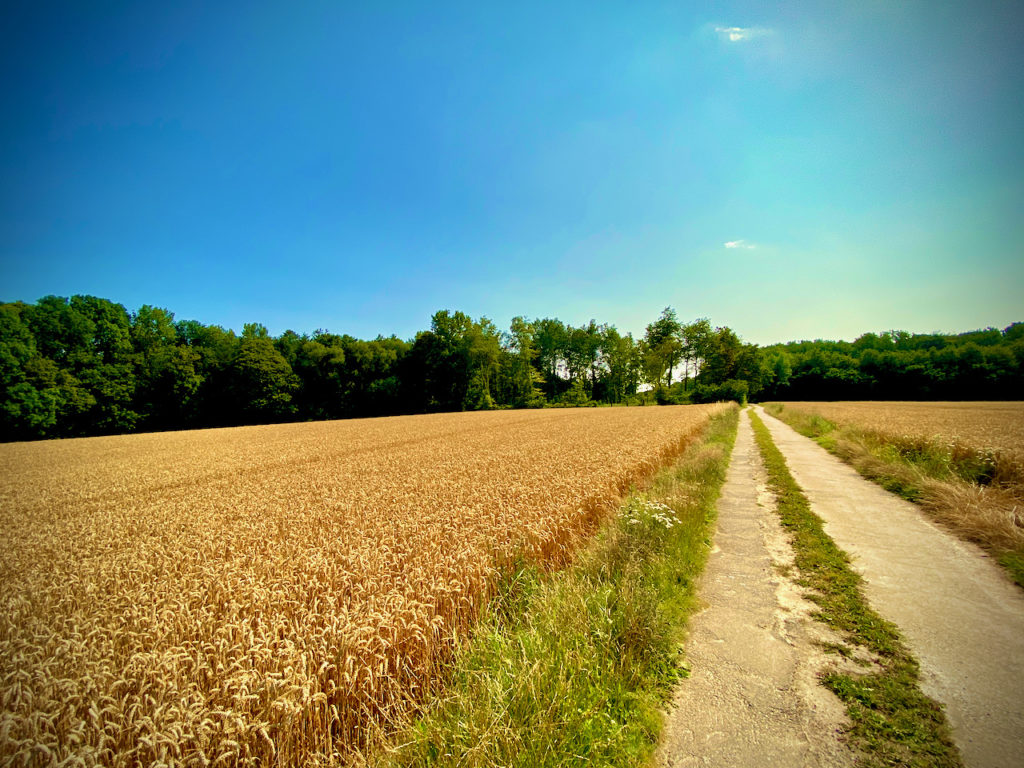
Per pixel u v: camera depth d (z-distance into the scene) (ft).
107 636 14.52
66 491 46.75
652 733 11.03
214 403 191.72
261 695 11.14
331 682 11.50
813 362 268.00
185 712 10.26
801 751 10.19
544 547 22.20
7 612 16.97
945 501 27.71
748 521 29.30
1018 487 28.04
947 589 17.99
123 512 35.32
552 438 74.49
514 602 17.28
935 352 236.02
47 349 165.78
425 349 221.66
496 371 237.45
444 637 13.99
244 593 16.63
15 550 26.14
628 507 25.11
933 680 12.36
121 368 168.76
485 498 29.86
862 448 47.78
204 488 44.70
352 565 19.01
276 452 76.33
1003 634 14.52
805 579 19.92
